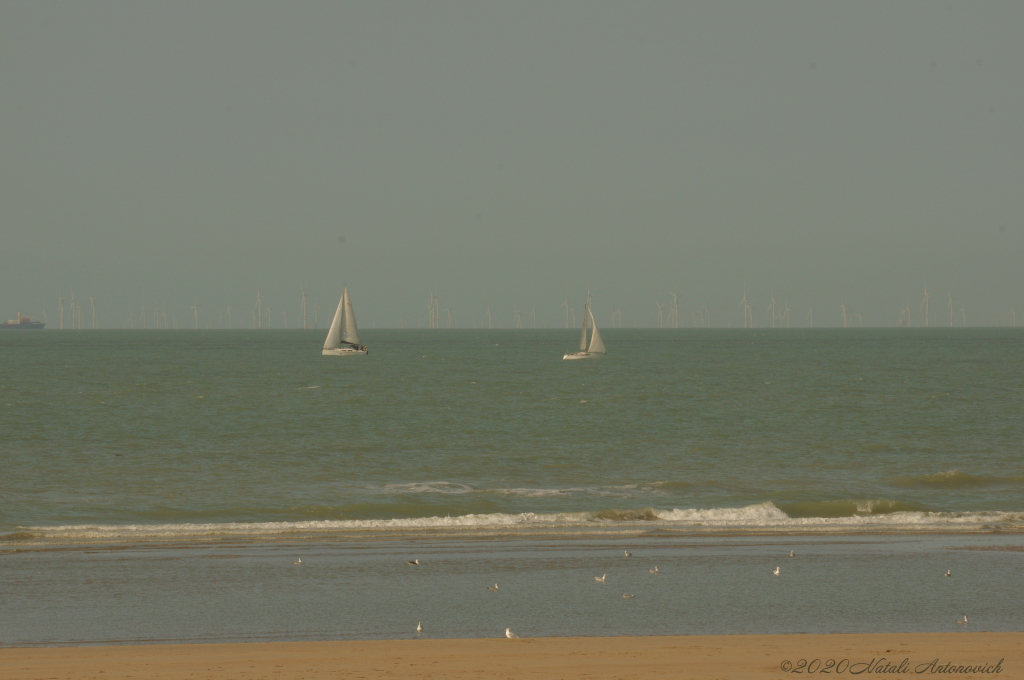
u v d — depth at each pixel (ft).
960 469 525.75
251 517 388.78
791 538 341.62
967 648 196.24
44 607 240.73
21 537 336.49
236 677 172.04
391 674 174.09
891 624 226.58
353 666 180.24
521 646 198.39
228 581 270.67
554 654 190.39
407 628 222.69
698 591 259.80
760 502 425.69
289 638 213.87
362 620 229.86
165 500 422.00
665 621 229.04
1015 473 509.35
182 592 257.34
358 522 367.25
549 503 424.46
